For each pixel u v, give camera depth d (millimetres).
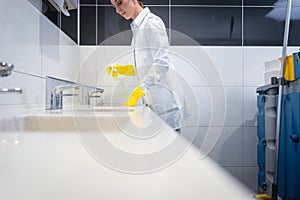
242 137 2357
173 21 2328
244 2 2346
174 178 257
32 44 1125
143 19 1716
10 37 903
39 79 1219
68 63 1825
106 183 261
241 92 2350
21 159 394
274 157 1972
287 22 1812
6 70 584
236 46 2342
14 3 934
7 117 681
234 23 2344
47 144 553
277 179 1805
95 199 218
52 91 1363
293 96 1731
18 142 570
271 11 2352
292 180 1745
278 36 2346
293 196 1730
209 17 2340
